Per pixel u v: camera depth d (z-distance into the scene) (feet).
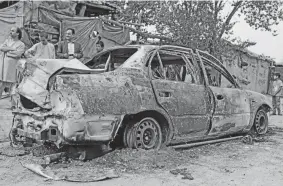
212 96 20.70
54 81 15.42
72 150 16.61
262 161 18.06
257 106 24.50
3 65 28.84
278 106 48.01
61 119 14.98
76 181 13.66
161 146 18.42
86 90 15.17
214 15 44.34
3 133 22.61
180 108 18.75
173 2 43.93
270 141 23.71
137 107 16.74
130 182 13.85
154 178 14.46
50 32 43.37
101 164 15.88
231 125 22.09
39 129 16.15
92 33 46.14
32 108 17.35
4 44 29.27
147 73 17.93
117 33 48.75
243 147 21.35
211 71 22.56
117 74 16.84
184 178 14.57
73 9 47.62
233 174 15.52
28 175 14.47
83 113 14.84
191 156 18.35
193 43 41.42
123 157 16.39
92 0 51.39
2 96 29.30
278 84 47.88
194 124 19.57
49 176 14.02
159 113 18.01
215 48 42.55
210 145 21.39
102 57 21.22
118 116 15.96
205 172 15.66
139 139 17.40
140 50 18.70
